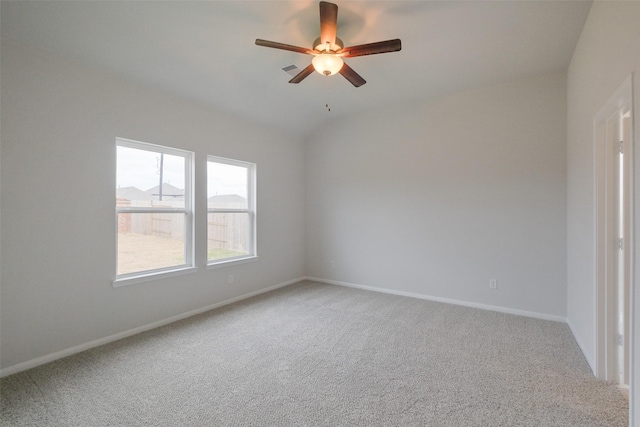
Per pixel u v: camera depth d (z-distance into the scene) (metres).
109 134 2.93
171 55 2.87
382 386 2.14
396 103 4.38
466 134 3.95
